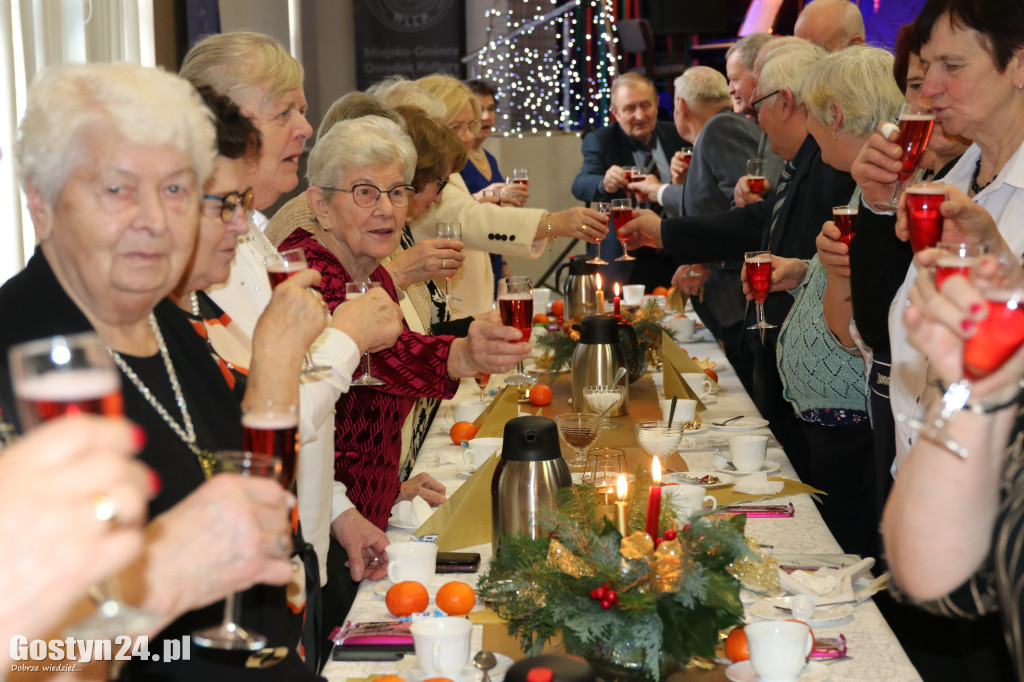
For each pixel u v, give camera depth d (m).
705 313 4.80
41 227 1.13
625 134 6.52
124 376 1.22
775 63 3.43
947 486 1.08
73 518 0.60
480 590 1.43
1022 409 1.13
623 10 8.80
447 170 2.94
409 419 2.65
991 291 0.97
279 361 1.37
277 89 1.97
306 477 1.70
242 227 1.52
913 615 2.30
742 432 2.78
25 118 1.08
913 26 1.88
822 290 2.76
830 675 1.39
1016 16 1.68
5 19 3.37
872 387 2.29
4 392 1.01
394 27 7.59
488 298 4.17
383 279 2.52
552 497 1.69
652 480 1.41
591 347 2.93
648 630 1.29
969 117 1.79
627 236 4.08
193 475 1.20
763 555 1.61
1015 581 1.09
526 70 8.06
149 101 1.08
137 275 1.10
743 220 3.94
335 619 1.91
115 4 4.18
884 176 2.11
